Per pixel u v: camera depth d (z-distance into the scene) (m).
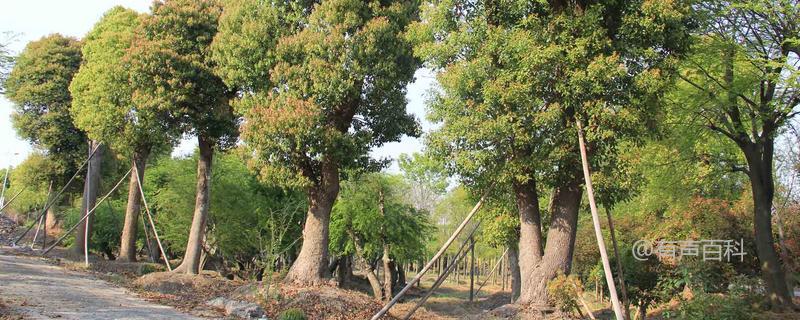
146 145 26.42
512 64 13.16
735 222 19.77
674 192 20.64
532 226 15.26
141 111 20.23
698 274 13.71
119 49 22.59
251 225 28.64
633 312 18.94
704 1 15.62
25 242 38.31
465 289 48.47
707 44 16.25
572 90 12.65
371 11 17.14
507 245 25.59
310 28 16.88
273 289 16.69
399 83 18.44
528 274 14.90
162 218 30.25
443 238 42.50
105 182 40.38
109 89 21.28
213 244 28.89
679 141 18.33
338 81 16.25
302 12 17.45
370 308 15.86
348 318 14.77
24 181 38.44
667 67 13.04
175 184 28.97
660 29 12.56
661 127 13.44
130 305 14.74
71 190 41.84
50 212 44.16
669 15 12.34
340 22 16.58
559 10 13.77
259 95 17.27
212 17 20.97
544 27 13.16
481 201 14.45
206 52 20.59
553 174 14.09
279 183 17.22
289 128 15.68
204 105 21.05
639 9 12.79
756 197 17.41
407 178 35.53
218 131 21.27
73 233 35.97
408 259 30.56
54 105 34.88
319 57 16.52
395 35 16.92
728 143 19.12
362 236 29.69
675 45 13.22
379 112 19.00
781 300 16.30
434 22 14.06
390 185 30.88
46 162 37.66
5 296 13.75
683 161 19.80
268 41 17.12
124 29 25.45
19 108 35.31
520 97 12.93
